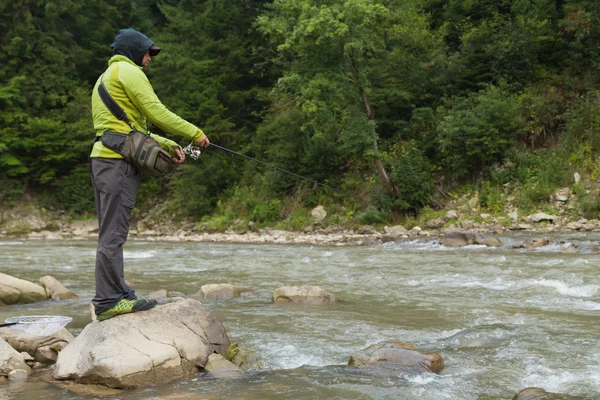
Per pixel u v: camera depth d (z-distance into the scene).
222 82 28.88
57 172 29.45
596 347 4.41
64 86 30.30
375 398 3.23
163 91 28.67
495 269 9.17
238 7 31.17
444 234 16.36
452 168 20.34
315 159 22.58
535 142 20.28
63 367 3.65
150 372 3.54
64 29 31.31
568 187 18.39
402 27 23.27
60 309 6.17
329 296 6.71
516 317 5.61
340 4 18.14
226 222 22.86
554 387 3.47
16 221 26.78
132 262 11.89
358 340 4.74
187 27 30.59
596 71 20.89
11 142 27.95
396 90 21.50
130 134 3.73
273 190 23.38
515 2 23.19
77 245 18.31
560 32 21.30
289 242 18.05
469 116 19.64
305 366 3.92
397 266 10.18
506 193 18.95
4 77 29.16
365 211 19.72
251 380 3.57
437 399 3.23
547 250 12.35
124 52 3.87
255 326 5.28
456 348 4.43
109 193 3.71
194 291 7.66
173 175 26.72
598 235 14.84
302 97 18.38
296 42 18.53
